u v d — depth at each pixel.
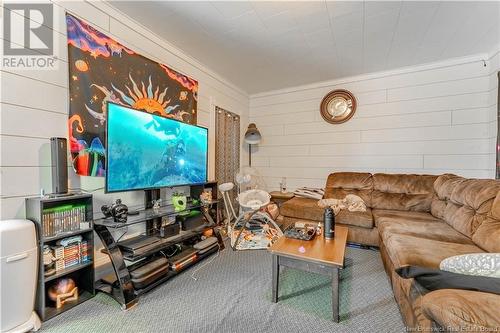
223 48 2.88
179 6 2.12
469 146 3.04
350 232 2.82
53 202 1.58
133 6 2.12
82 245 1.73
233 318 1.52
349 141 3.80
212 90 3.58
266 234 3.17
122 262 1.73
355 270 2.22
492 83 2.83
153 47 2.55
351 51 2.94
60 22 1.78
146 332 1.39
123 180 1.92
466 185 2.09
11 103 1.54
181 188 2.98
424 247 1.62
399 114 3.44
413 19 2.28
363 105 3.68
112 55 2.11
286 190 4.31
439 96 3.20
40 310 1.48
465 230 1.86
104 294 1.78
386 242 1.97
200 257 2.39
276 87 4.30
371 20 2.31
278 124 4.42
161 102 2.63
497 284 0.86
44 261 1.49
